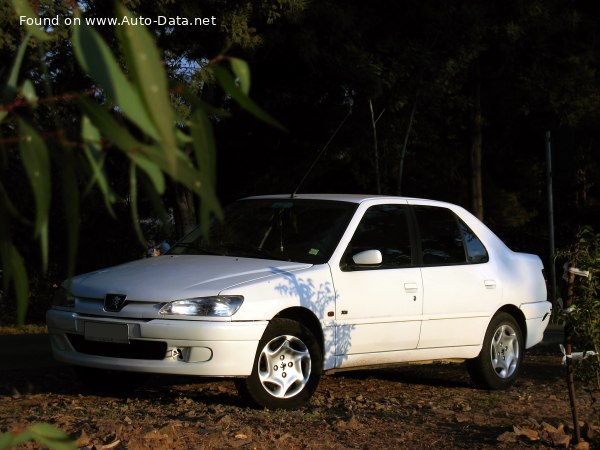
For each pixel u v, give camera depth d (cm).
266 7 1327
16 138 168
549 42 2008
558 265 2397
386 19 1711
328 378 975
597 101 1959
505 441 627
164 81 150
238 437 611
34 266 1677
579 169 2966
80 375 828
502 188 2919
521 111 2133
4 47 995
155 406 755
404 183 2514
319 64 1641
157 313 713
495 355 915
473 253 912
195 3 1256
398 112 1881
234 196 2194
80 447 565
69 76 1154
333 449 595
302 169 2017
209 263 775
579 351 647
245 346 705
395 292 816
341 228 809
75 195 174
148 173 162
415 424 693
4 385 898
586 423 659
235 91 175
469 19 1672
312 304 750
